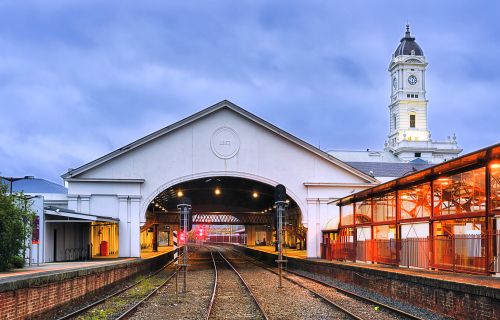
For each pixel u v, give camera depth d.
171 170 37.97
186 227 23.25
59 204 39.22
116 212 37.28
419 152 113.69
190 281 28.66
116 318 14.82
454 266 18.30
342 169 39.50
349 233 35.41
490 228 17.30
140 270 32.50
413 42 127.94
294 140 38.94
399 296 18.48
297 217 59.53
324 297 19.19
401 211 30.84
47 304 15.23
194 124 38.41
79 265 24.42
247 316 15.34
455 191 24.38
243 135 38.72
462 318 13.70
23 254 22.39
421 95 125.56
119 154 37.47
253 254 66.88
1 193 21.36
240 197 62.91
